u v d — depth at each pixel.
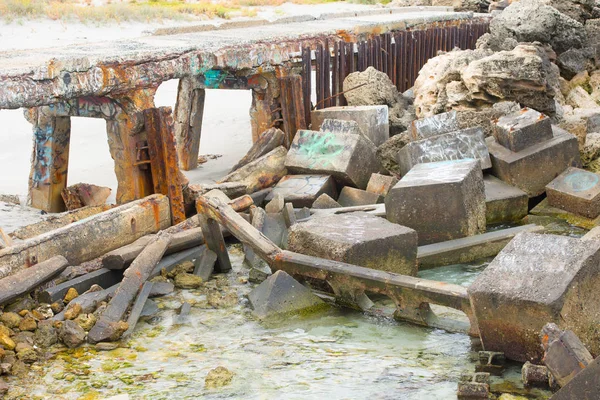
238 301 8.41
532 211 11.04
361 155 11.62
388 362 6.83
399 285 7.53
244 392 6.36
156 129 10.31
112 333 7.37
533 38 15.43
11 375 6.74
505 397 6.00
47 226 9.91
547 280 6.29
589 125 13.32
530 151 11.03
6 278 7.73
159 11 31.81
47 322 7.51
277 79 12.84
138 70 10.22
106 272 8.67
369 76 13.91
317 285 8.60
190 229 9.68
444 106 13.27
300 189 11.37
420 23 17.44
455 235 9.60
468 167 10.00
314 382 6.49
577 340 5.39
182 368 6.85
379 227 8.83
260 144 12.30
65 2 31.91
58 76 9.25
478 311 6.52
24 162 15.34
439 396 6.16
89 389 6.48
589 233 6.71
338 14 18.58
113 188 13.04
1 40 25.92
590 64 16.02
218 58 11.58
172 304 8.35
